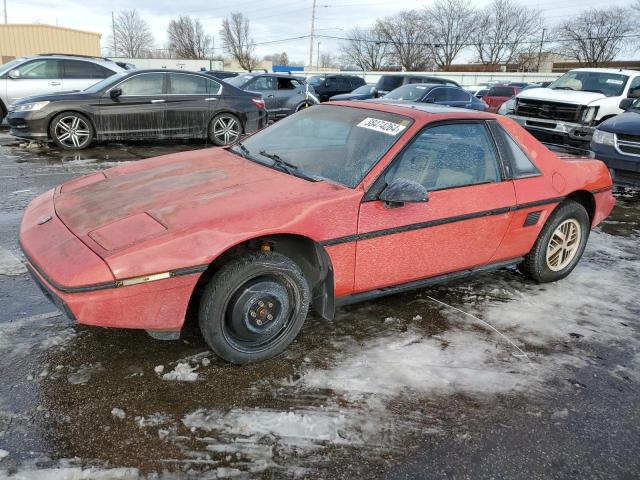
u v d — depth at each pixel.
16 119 8.72
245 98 10.41
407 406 2.55
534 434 2.42
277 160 3.30
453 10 68.94
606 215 4.38
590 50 61.22
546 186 3.71
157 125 9.55
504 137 3.58
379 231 2.92
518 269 4.23
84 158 8.45
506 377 2.85
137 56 67.00
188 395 2.53
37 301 3.35
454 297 3.79
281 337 2.86
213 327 2.59
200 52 65.31
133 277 2.32
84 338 2.95
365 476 2.12
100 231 2.51
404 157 3.07
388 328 3.28
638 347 3.25
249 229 2.53
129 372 2.67
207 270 2.70
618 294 4.03
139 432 2.27
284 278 2.74
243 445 2.24
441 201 3.17
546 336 3.32
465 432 2.41
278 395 2.57
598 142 7.38
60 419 2.31
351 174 3.02
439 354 3.02
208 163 3.42
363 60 74.69
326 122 3.61
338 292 2.96
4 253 4.09
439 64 72.44
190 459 2.15
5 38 28.02
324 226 2.74
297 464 2.16
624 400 2.72
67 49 29.67
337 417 2.45
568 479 2.18
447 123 3.29
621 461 2.29
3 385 2.51
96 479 2.02
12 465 2.05
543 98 10.48
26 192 6.07
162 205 2.70
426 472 2.16
